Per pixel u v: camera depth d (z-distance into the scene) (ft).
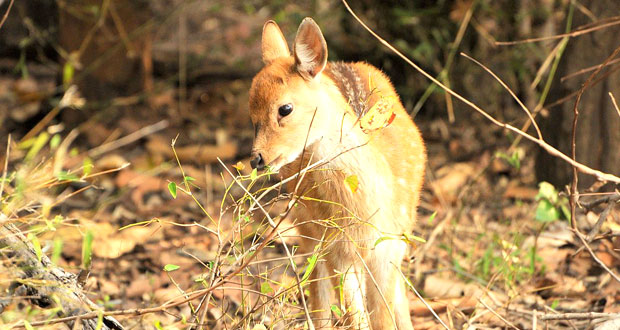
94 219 36.91
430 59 48.85
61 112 49.88
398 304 26.13
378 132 24.63
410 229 27.45
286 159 24.80
